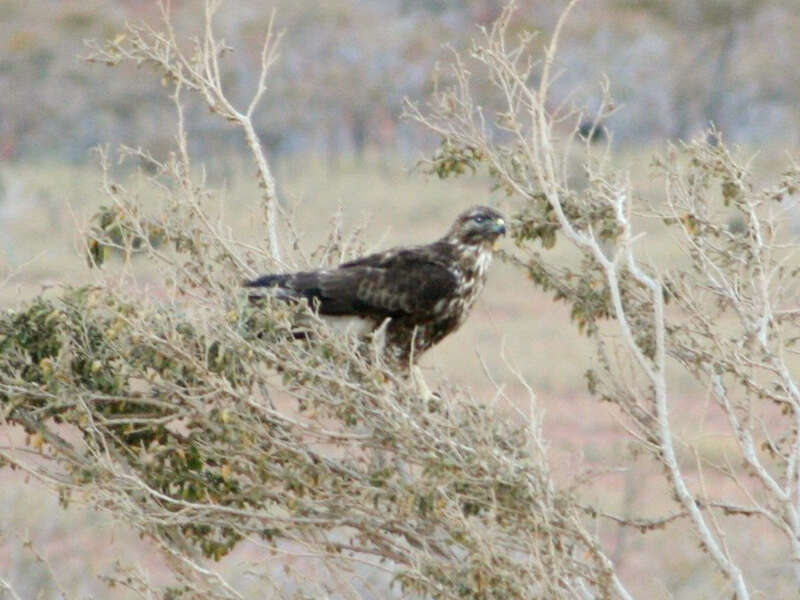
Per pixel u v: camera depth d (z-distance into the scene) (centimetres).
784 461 1217
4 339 1229
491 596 1109
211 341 1167
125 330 1174
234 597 1173
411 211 6319
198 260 1266
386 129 7612
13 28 7331
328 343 1167
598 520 1157
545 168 1288
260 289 1248
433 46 7588
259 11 7662
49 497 2481
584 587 1131
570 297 1318
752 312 1227
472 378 3700
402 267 1471
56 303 1228
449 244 1515
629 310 1294
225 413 1146
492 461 1109
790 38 7525
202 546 1242
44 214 6000
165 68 1375
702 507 1287
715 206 1436
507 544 1143
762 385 1260
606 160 1318
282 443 1164
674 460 1122
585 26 7538
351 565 1288
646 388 1391
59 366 1188
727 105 7531
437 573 1134
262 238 1542
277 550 1195
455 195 6544
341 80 7525
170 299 1205
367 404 1162
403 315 1465
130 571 1224
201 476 1220
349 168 7094
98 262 1288
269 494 1183
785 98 7544
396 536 1223
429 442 1131
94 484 1168
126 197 1283
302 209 5947
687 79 7550
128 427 1233
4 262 1463
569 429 3189
